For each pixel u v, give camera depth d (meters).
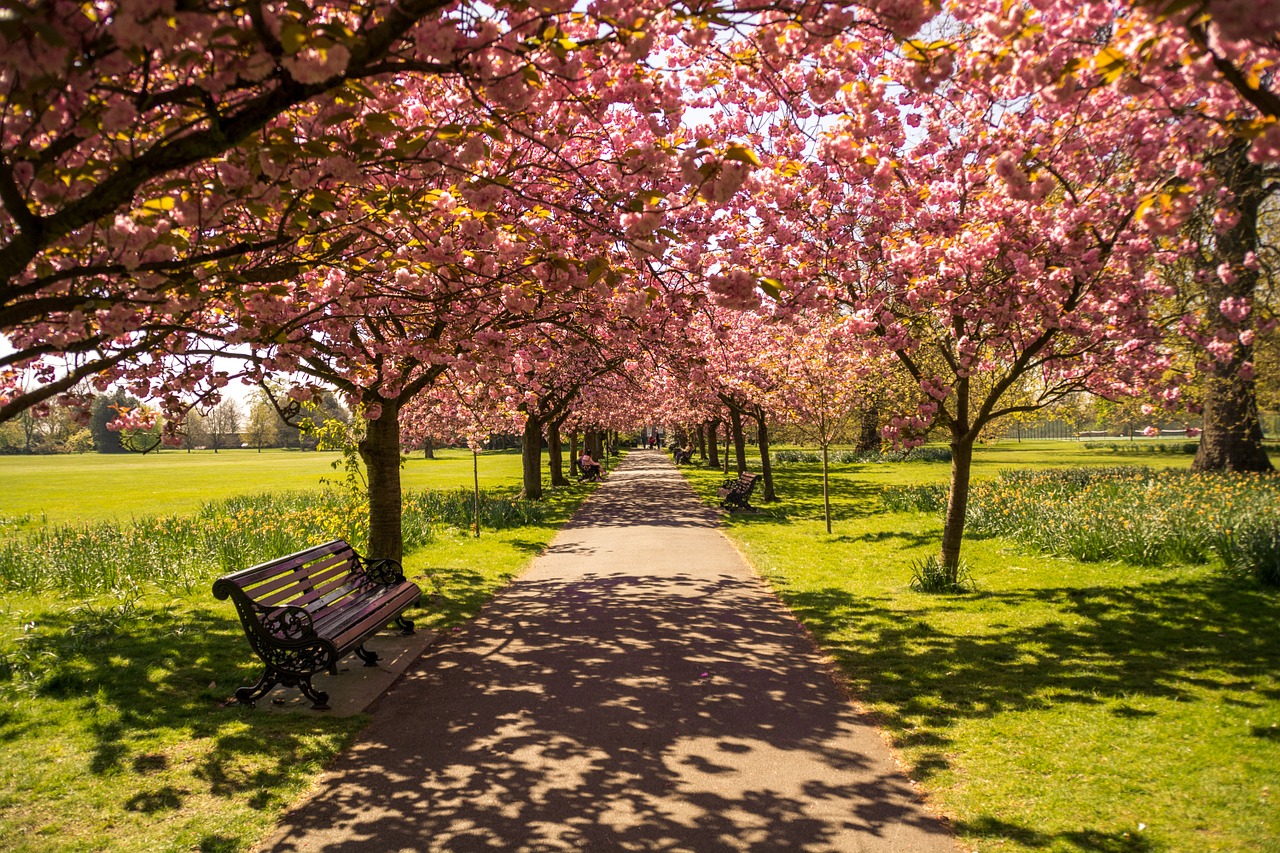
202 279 3.59
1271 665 5.99
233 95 3.26
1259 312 6.95
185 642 7.33
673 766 4.66
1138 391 8.02
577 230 6.01
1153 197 3.98
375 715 5.61
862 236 8.03
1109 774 4.35
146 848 3.76
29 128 2.62
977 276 7.46
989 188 7.09
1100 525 10.48
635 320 7.46
